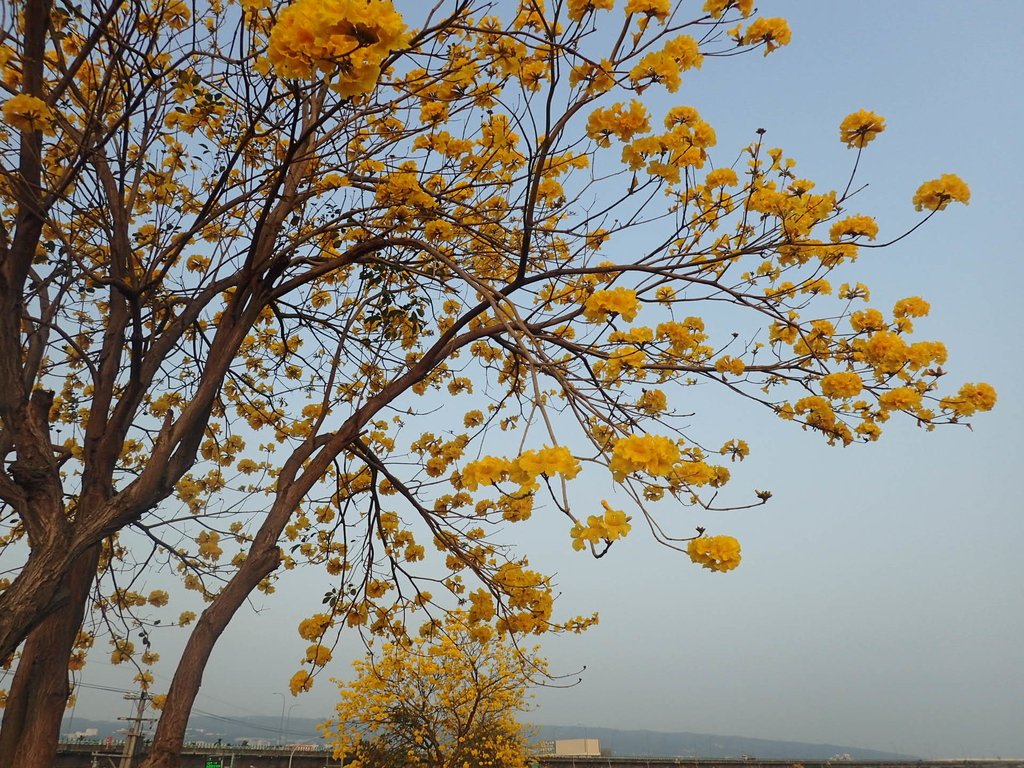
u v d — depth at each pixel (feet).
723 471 9.77
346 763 40.83
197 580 18.43
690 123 10.12
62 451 13.55
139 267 15.02
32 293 13.24
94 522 10.68
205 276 14.83
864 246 10.41
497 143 13.83
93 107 12.82
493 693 38.75
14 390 10.99
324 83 5.89
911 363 10.61
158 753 9.82
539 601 14.57
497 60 11.17
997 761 127.34
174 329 13.66
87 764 58.59
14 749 11.38
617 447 6.45
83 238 16.25
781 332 12.73
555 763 79.20
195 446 12.78
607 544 6.35
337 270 18.88
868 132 10.69
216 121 15.15
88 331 16.69
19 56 11.10
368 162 15.20
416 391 19.84
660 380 13.76
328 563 18.62
